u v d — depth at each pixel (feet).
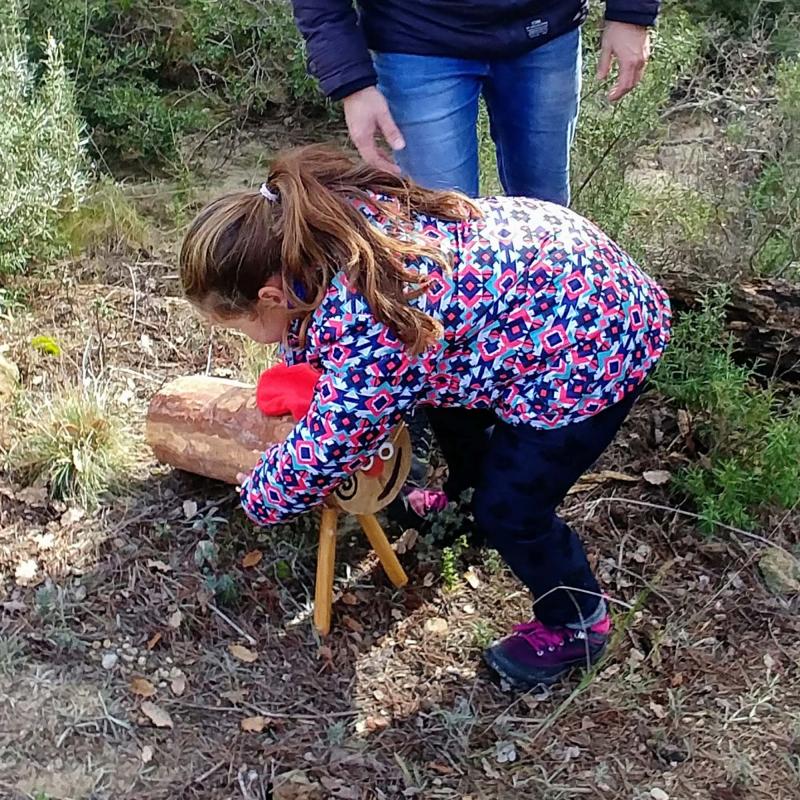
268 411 8.42
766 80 16.62
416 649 9.17
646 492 10.79
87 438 10.55
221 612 9.29
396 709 8.66
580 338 7.59
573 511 10.56
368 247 6.92
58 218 13.87
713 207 13.46
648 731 8.52
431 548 9.98
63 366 12.00
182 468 10.15
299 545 9.86
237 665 8.89
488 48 9.48
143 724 8.35
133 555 9.71
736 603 9.66
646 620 9.49
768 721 8.61
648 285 8.11
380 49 9.62
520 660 8.79
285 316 7.47
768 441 10.69
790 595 9.76
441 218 7.57
